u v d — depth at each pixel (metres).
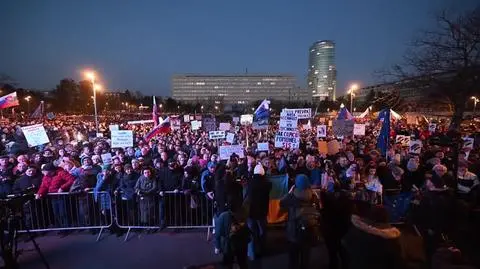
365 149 13.45
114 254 6.57
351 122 12.92
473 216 6.64
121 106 126.94
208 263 6.13
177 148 13.66
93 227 7.82
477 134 17.52
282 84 176.38
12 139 16.94
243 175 8.79
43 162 9.64
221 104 142.75
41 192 7.64
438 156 9.91
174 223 7.90
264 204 6.21
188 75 177.38
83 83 96.31
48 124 36.59
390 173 7.93
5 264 5.45
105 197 7.80
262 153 10.27
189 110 129.38
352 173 8.18
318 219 5.15
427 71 17.19
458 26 16.30
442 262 5.93
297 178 5.23
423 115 35.53
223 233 5.18
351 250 4.19
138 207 7.85
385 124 11.41
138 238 7.33
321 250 6.71
